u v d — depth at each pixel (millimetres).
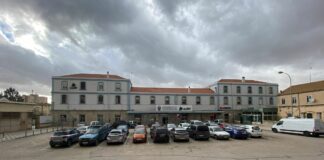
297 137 29250
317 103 45688
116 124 38344
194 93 57188
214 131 28234
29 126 44219
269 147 21344
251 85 60688
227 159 16094
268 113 57531
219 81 59250
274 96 61719
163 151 19469
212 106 57781
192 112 55000
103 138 25906
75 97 50312
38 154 18812
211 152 18891
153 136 26891
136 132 25875
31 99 92875
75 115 49906
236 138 27812
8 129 37531
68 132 23656
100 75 53438
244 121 57562
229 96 59062
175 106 54469
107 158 16750
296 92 51250
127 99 52656
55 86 49875
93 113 50688
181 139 25266
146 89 56344
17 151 20312
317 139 27094
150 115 53406
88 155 18062
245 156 17125
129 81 53375
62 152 19594
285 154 17828
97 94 51312
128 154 18219
